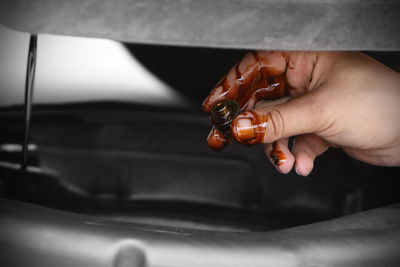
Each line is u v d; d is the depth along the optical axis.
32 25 0.39
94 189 0.76
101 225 0.42
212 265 0.40
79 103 0.79
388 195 0.65
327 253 0.41
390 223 0.44
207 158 0.75
